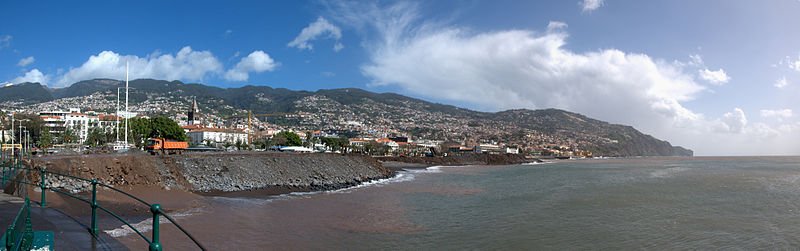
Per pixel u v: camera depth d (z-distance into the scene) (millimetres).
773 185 79625
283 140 195000
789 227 38094
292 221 39219
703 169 151250
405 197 59719
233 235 32688
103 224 31703
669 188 73750
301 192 64375
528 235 34750
